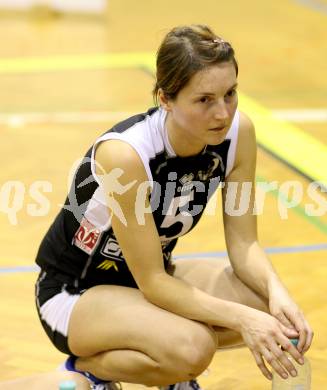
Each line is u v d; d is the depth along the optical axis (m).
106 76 20.25
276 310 7.33
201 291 7.29
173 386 7.59
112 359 7.33
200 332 7.12
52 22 26.14
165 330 7.10
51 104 18.09
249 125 7.67
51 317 7.68
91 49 22.75
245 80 19.88
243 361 8.98
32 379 7.24
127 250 7.27
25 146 15.54
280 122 16.83
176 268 8.24
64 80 19.91
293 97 18.59
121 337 7.21
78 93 18.89
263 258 7.79
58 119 17.11
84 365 7.66
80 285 7.71
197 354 7.02
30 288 10.56
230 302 7.21
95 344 7.37
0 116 17.33
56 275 7.76
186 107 6.83
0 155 15.05
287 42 23.66
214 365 8.89
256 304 7.78
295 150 15.30
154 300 7.32
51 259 7.79
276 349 6.95
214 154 7.47
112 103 18.14
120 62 21.44
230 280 7.95
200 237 12.03
